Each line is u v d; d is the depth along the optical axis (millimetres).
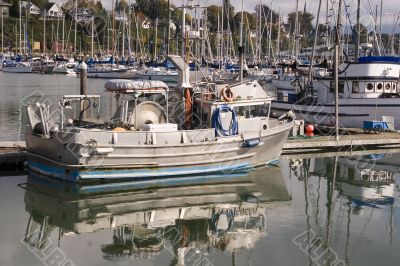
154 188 16375
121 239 12547
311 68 29469
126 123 16656
